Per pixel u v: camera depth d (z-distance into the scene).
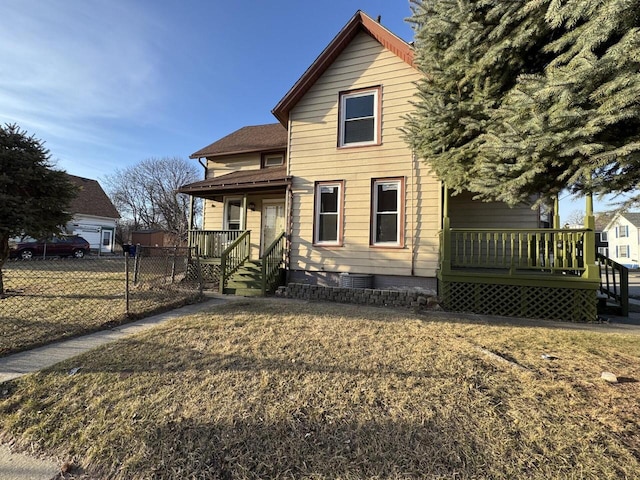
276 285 8.84
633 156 3.02
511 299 6.34
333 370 3.24
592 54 2.90
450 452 2.03
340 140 8.84
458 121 5.54
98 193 29.59
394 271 8.05
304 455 2.04
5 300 6.86
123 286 8.98
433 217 7.79
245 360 3.50
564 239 6.15
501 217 8.57
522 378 3.05
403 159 8.13
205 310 6.12
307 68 8.96
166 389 2.87
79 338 4.41
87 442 2.22
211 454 2.07
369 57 8.62
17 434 2.33
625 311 6.64
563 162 3.63
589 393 2.77
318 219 8.97
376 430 2.26
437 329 4.87
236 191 10.34
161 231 30.88
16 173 6.69
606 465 1.92
